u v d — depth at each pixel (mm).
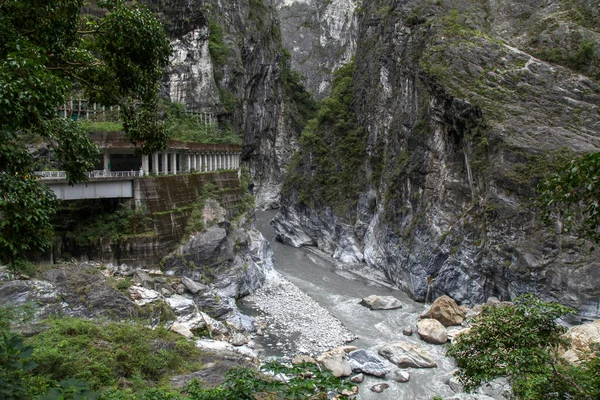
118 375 13664
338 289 35250
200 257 28578
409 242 35281
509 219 26953
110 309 19609
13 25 9391
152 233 26969
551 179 7156
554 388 8336
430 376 21016
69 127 10953
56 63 11352
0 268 19328
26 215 8883
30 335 14992
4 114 7477
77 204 26641
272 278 35938
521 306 9062
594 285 23016
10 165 9156
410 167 37156
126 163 31750
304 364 7191
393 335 25906
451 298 29125
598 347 10898
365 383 20422
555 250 24828
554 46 33406
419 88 37438
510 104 30109
